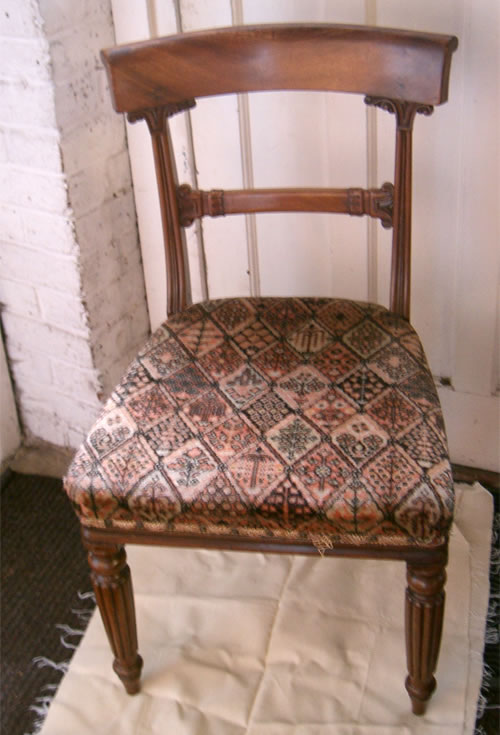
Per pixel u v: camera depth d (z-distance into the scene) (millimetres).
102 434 1165
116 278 1674
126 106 1249
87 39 1447
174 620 1456
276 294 1683
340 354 1271
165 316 1793
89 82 1473
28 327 1713
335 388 1210
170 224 1347
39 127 1440
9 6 1348
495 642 1416
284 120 1479
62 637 1483
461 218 1458
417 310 1590
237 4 1416
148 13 1467
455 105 1367
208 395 1211
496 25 1279
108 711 1332
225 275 1685
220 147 1542
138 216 1680
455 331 1575
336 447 1118
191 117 1527
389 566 1525
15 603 1542
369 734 1272
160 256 1710
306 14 1390
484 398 1625
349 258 1577
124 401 1213
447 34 1260
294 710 1309
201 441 1140
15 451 1863
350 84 1222
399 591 1481
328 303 1384
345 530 1076
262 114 1487
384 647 1392
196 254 1664
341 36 1197
